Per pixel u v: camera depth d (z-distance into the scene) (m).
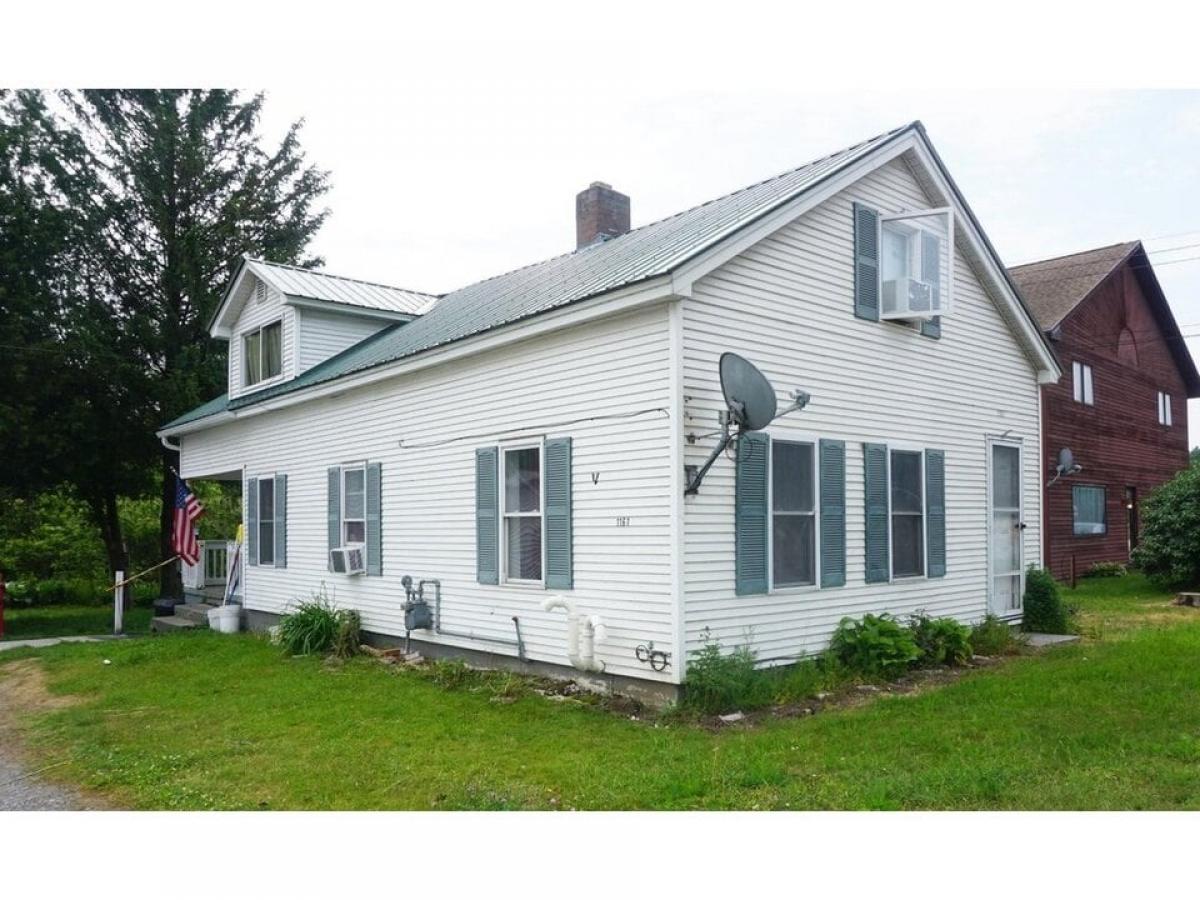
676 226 11.41
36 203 19.00
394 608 11.91
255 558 15.72
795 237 9.47
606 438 8.72
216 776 6.57
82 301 19.94
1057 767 6.02
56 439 18.41
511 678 9.39
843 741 6.82
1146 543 17.81
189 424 17.36
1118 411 23.72
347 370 12.59
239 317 16.95
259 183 22.88
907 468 10.94
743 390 8.05
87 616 21.30
